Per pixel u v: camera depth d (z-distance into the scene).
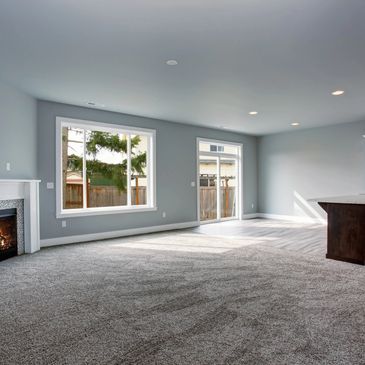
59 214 5.32
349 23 2.78
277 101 5.41
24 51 3.32
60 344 2.04
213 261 4.11
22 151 4.71
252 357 1.87
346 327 2.25
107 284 3.22
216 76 4.12
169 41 3.11
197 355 1.90
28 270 3.75
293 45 3.23
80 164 5.85
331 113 6.38
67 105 5.46
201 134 7.84
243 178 9.04
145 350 1.96
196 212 7.63
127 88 4.58
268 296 2.86
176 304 2.69
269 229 6.98
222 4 2.46
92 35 2.97
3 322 2.37
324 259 4.20
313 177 8.16
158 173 6.84
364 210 3.91
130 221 6.32
